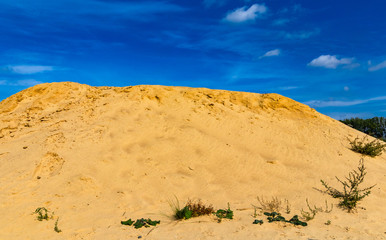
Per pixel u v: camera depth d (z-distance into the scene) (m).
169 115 12.04
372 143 12.47
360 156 11.49
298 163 10.11
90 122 10.73
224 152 10.12
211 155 9.84
